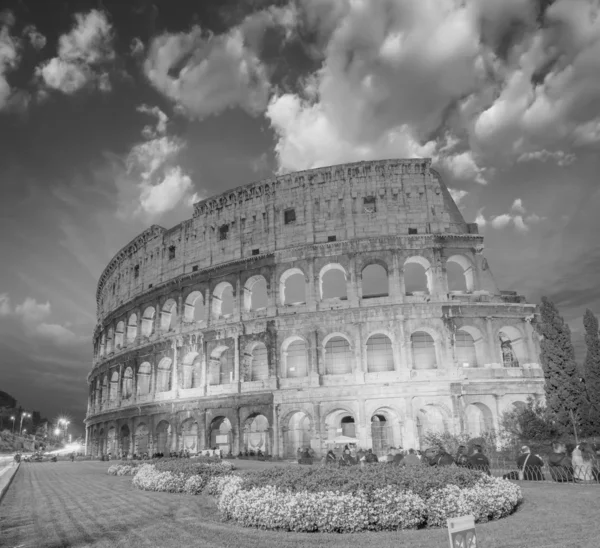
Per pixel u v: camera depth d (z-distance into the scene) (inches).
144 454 3481.8
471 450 1889.8
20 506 1283.2
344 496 885.8
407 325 2827.3
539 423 2343.8
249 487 1021.2
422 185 3088.1
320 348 2883.9
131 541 824.3
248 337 3080.7
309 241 3095.5
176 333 3447.3
